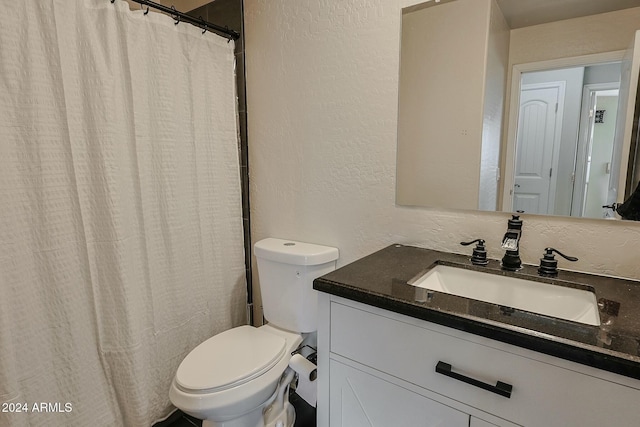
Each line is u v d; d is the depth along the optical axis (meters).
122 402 1.40
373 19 1.35
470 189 1.25
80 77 1.20
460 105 1.23
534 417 0.75
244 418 1.31
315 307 1.51
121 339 1.34
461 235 1.28
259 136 1.76
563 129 1.08
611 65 1.01
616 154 1.02
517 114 1.15
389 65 1.34
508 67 1.15
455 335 0.82
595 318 0.84
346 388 1.05
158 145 1.45
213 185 1.68
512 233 1.10
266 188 1.78
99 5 1.21
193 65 1.54
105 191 1.26
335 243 1.58
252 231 1.88
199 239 1.64
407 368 0.91
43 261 1.17
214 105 1.64
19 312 1.12
